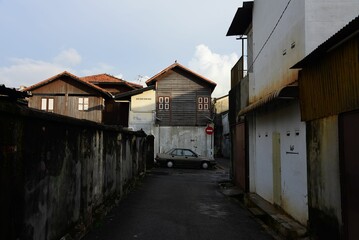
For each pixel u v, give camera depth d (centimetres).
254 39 1209
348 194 493
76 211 615
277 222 752
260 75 1102
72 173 588
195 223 796
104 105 2855
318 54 557
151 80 2738
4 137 335
